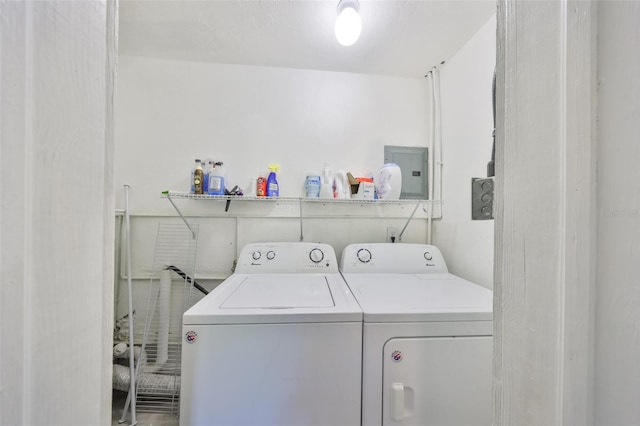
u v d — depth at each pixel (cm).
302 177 184
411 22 139
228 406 83
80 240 32
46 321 28
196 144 178
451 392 88
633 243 29
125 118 172
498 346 43
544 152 34
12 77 26
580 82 31
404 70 185
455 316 90
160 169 175
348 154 187
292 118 184
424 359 88
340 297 106
